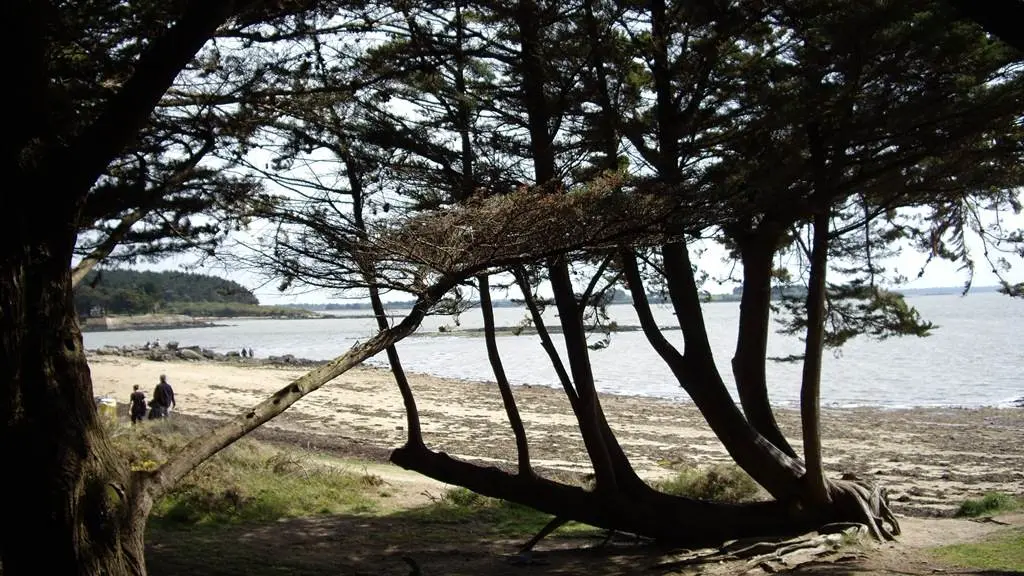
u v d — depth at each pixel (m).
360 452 20.70
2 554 4.74
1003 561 8.34
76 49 6.53
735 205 8.23
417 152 9.88
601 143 10.39
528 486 10.34
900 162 9.05
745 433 10.38
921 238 11.88
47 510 4.64
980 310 140.00
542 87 10.30
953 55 8.27
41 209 4.79
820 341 9.67
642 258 10.75
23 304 4.67
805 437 9.90
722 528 10.27
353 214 8.02
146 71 5.03
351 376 44.56
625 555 10.16
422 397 35.16
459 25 9.52
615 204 6.97
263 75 7.56
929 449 21.84
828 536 9.44
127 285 90.31
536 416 29.34
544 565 9.62
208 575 8.60
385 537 11.68
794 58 9.68
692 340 10.62
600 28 10.09
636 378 45.97
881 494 10.74
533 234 6.84
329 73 8.16
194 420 23.34
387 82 9.22
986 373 44.47
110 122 4.98
